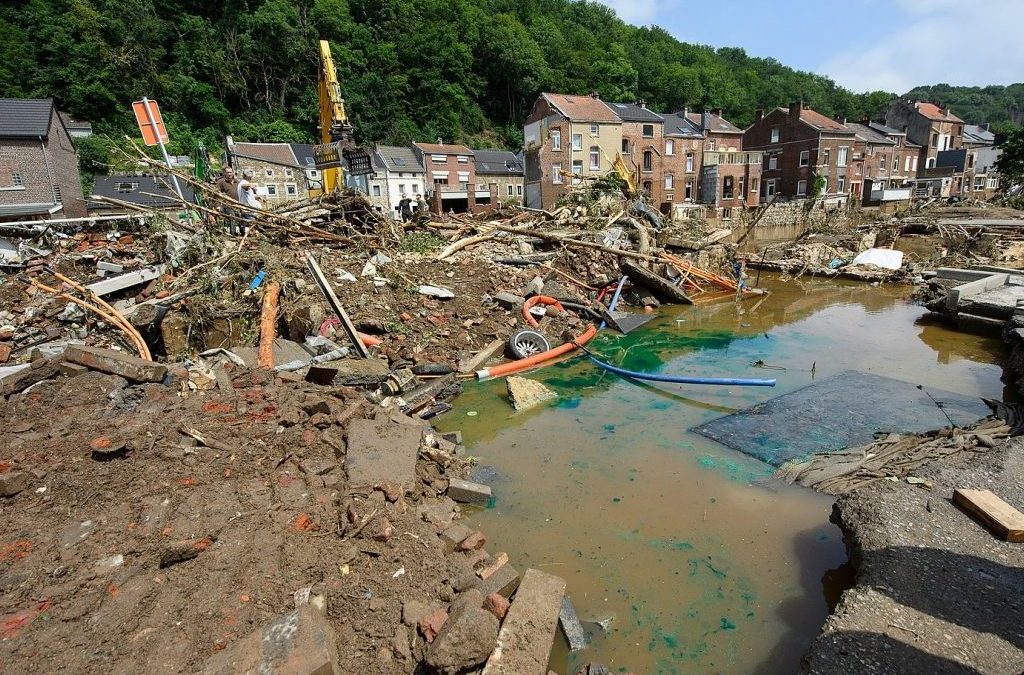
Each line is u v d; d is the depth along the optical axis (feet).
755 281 54.90
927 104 178.40
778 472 17.42
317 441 14.83
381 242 38.60
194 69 172.45
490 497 16.25
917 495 14.01
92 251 27.07
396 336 26.45
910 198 147.74
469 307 31.24
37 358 17.04
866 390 23.98
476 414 22.29
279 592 9.99
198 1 190.60
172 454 13.00
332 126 46.57
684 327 36.14
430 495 15.02
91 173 124.57
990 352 30.32
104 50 155.53
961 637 9.79
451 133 202.08
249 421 14.97
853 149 144.56
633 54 241.35
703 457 18.63
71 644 8.52
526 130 138.72
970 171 178.60
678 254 51.42
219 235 31.09
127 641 8.68
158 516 11.32
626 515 15.48
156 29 172.04
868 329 35.65
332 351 23.04
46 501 11.32
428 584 11.14
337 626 9.77
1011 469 15.17
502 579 11.70
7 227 26.73
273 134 172.96
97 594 9.51
